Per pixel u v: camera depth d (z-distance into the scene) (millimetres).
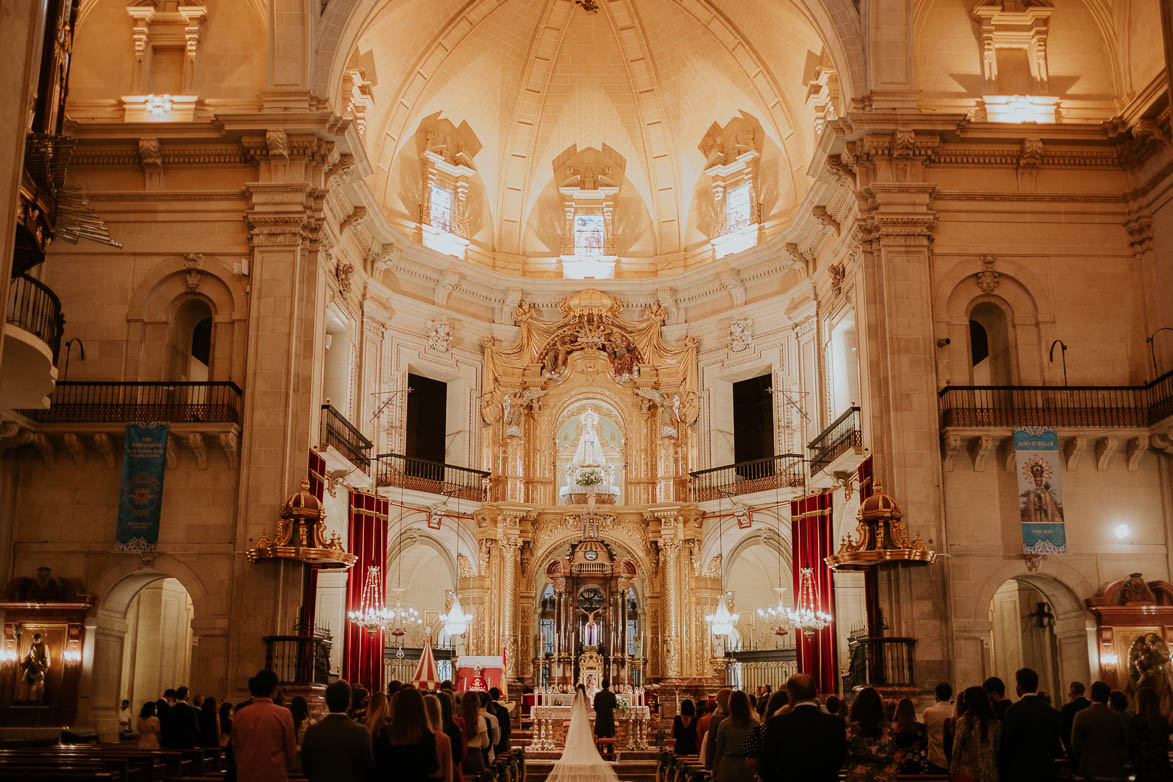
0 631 21891
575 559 31078
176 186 24078
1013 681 26297
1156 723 10875
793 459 29109
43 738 20531
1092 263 24031
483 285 32250
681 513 30969
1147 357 23625
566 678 30438
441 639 31812
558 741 25766
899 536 21469
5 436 21734
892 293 23266
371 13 25141
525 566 31312
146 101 24688
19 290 18062
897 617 21734
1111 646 21859
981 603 22188
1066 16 25578
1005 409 22906
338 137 24094
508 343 32531
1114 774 10984
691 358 31938
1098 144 24156
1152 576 22625
